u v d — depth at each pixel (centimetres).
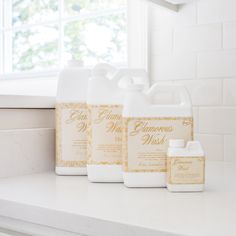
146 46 154
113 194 91
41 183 104
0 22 235
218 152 143
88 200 85
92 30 205
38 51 229
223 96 142
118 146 102
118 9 172
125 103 96
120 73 105
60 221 77
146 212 75
